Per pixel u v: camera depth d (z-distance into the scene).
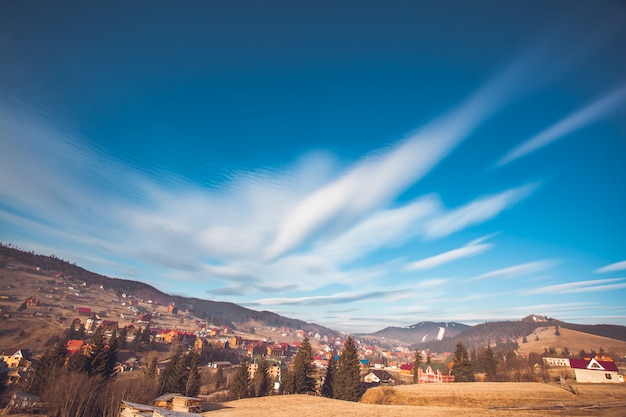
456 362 104.38
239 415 52.03
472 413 44.34
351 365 78.50
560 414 40.94
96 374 69.12
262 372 93.19
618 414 38.84
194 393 82.00
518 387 69.69
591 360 80.25
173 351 184.25
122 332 181.88
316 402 66.56
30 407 60.25
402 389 74.81
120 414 50.94
